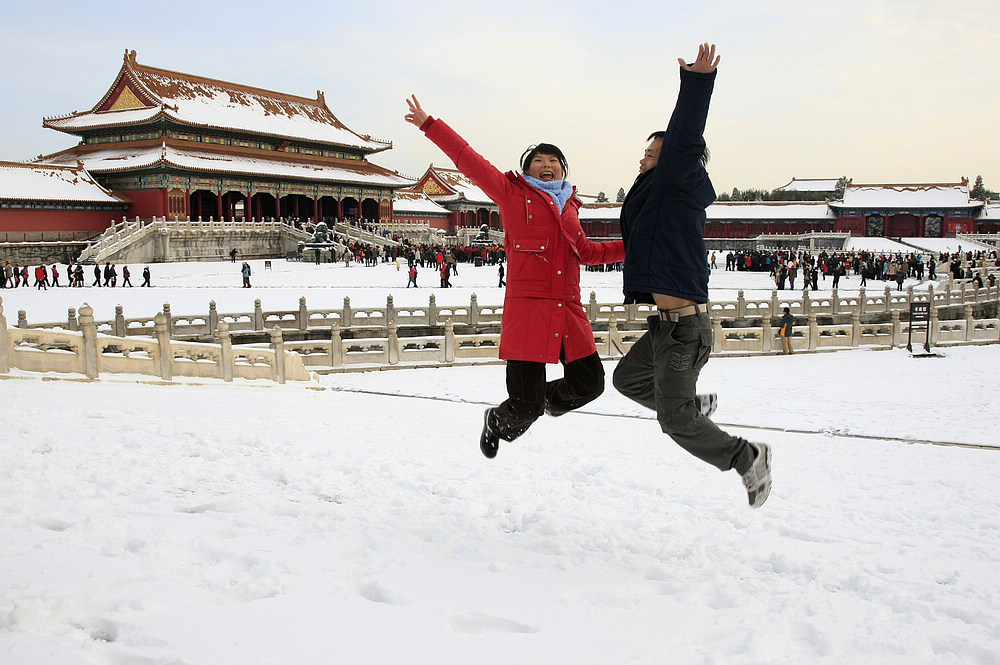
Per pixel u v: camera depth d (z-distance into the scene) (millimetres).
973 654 3609
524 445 9805
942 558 5324
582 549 5004
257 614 3617
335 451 7934
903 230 113500
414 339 24609
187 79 88000
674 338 4832
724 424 14273
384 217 104000
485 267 73000
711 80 4434
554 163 5254
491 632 3596
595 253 5270
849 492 7883
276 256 79625
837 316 36750
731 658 3400
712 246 117062
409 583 4145
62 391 11820
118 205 76312
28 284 51219
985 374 22984
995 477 8914
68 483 6000
